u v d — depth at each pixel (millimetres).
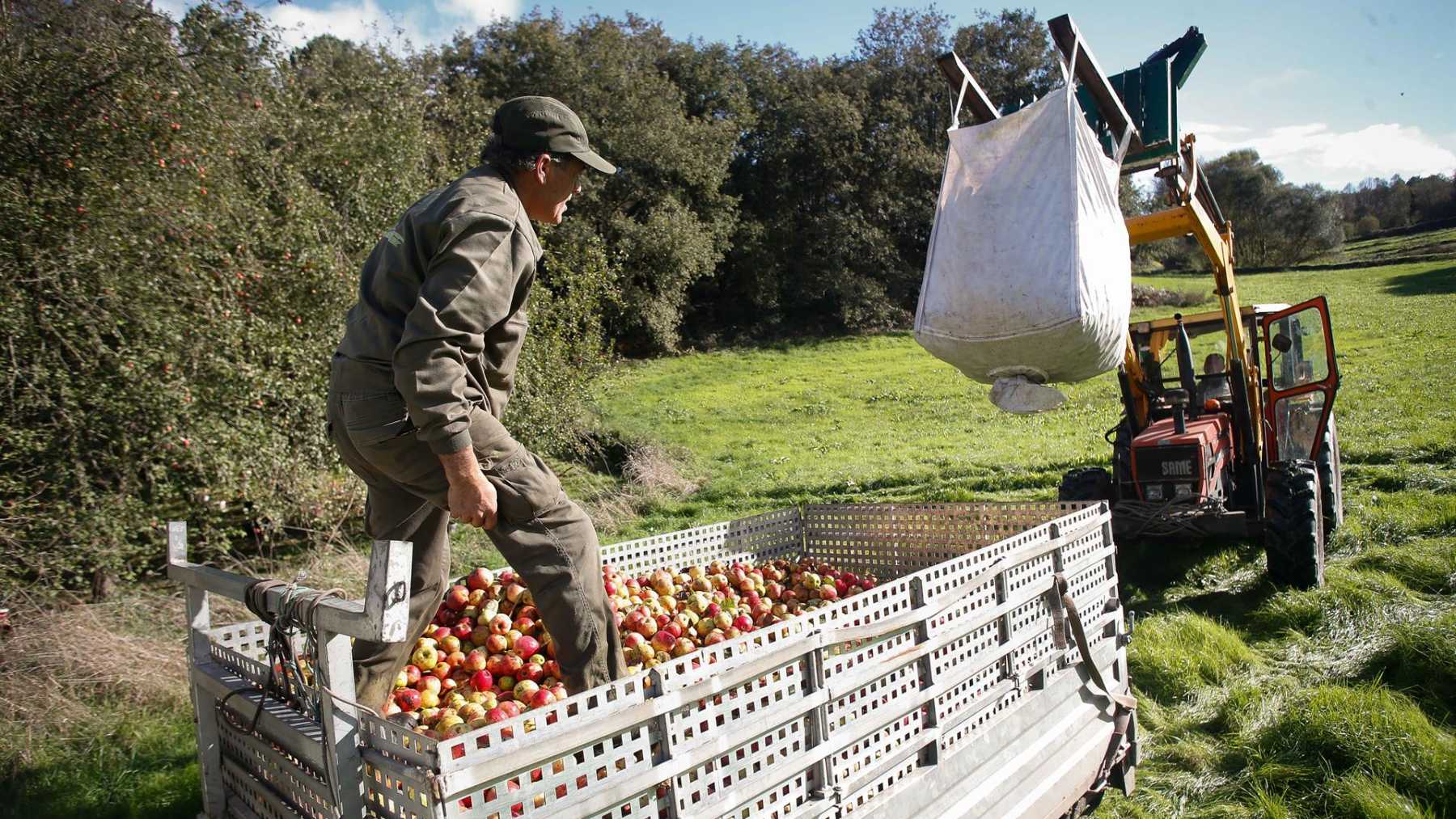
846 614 2701
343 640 2045
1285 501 6766
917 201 42750
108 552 6523
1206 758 4504
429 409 2240
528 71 34625
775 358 33031
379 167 10734
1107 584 4270
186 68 8109
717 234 36812
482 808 1824
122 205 7105
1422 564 6898
